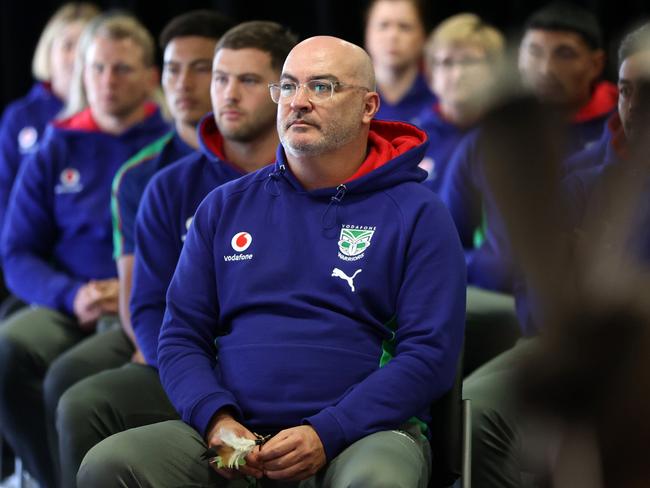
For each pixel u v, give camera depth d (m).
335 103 6.58
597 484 3.16
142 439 6.33
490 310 9.16
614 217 3.05
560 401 3.17
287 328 6.53
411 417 6.39
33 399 9.92
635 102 3.10
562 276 2.97
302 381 6.39
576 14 10.39
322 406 6.33
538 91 2.78
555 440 3.25
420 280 6.48
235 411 6.39
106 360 9.23
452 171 10.43
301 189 6.81
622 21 13.36
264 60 8.00
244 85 8.02
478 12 14.07
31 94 14.70
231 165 8.24
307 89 6.61
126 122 10.86
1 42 16.42
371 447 5.92
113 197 9.38
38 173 10.78
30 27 16.45
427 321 6.39
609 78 12.05
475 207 10.25
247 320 6.67
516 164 2.75
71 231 10.69
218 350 6.76
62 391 9.05
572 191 3.14
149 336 8.12
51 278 10.47
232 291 6.75
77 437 7.73
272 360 6.45
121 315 9.41
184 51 9.25
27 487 10.73
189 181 8.25
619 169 3.09
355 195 6.74
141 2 15.48
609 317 3.02
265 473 6.05
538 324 3.14
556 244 2.86
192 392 6.45
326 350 6.42
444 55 11.90
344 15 14.66
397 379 6.22
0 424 10.13
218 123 8.13
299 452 5.95
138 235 8.30
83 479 6.22
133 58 10.73
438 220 6.58
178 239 8.20
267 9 15.07
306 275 6.62
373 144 7.05
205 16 9.41
